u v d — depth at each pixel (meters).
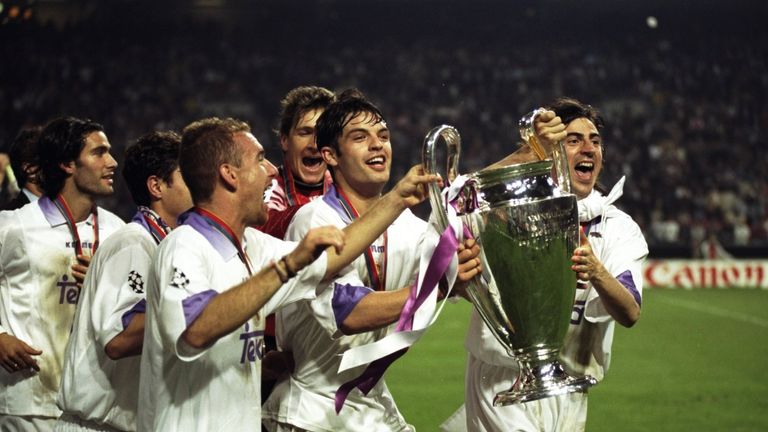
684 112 43.09
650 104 44.03
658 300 23.69
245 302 3.59
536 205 3.96
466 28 48.31
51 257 5.70
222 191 3.95
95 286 4.62
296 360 4.70
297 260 3.59
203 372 3.89
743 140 41.12
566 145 5.26
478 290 4.13
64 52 42.75
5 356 5.51
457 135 4.11
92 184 5.69
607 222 5.25
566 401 5.23
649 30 48.56
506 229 3.97
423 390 11.91
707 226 32.84
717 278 27.83
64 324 5.73
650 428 9.89
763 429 9.80
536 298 4.02
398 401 11.20
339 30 47.81
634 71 45.97
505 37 48.41
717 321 19.19
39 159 5.72
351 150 4.57
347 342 4.59
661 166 39.00
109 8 46.06
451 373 13.21
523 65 46.25
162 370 3.90
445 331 18.14
